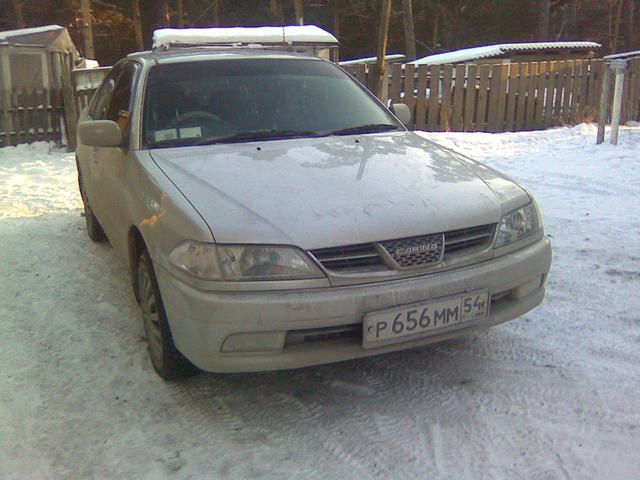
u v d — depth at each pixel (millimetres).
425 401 3256
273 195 3125
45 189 7965
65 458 2883
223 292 2836
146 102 4082
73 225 6371
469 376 3473
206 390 3398
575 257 5156
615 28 33438
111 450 2934
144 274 3564
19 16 24688
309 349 2902
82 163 5551
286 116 4168
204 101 4133
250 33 12492
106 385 3453
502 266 3174
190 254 2912
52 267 5172
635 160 8461
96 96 5777
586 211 6371
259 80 4363
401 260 2963
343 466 2797
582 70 12828
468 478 2701
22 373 3564
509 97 12375
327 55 13047
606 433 2955
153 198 3326
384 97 12469
